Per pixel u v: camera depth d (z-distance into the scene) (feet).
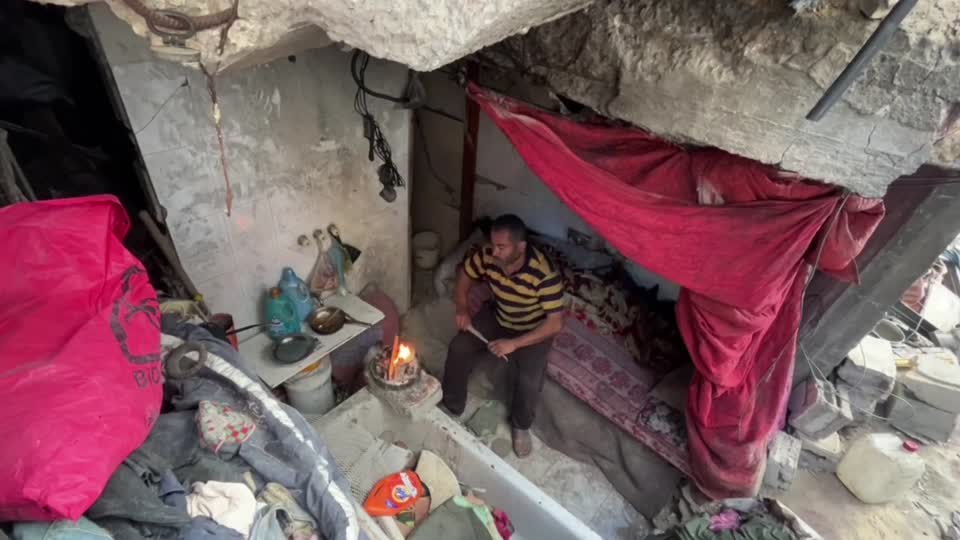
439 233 13.82
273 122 7.51
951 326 12.21
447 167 12.70
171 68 6.21
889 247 7.88
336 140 8.36
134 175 6.83
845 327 8.85
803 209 6.03
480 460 7.70
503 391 10.80
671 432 9.37
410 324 11.82
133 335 3.84
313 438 4.83
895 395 10.91
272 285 8.75
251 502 4.00
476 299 11.53
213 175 7.22
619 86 5.98
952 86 4.55
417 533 6.73
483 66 8.48
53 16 5.53
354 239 9.64
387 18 2.61
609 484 9.93
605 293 10.73
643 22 5.56
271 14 2.69
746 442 8.30
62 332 3.48
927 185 7.10
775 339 8.12
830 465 10.23
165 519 3.57
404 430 8.34
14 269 3.48
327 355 9.25
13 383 3.16
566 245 11.85
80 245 3.70
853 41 4.54
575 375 10.19
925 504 9.92
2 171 4.97
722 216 6.38
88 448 3.07
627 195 6.72
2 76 5.42
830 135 5.20
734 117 5.44
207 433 4.36
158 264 7.36
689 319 8.14
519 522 7.62
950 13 4.36
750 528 8.12
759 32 4.93
